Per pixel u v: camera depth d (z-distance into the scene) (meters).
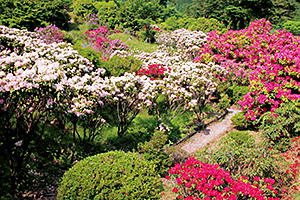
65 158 7.42
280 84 9.33
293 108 8.39
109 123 10.28
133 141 9.75
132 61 14.49
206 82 10.45
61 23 25.67
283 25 40.06
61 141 8.13
